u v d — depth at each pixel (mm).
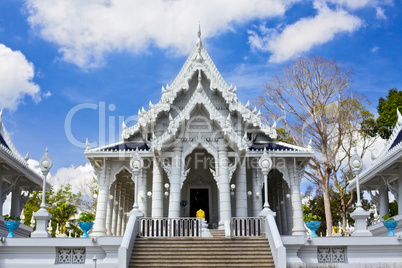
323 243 21234
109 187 31109
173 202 27688
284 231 33562
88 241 21078
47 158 23109
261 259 20000
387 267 20812
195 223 23609
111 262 20516
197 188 32938
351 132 46438
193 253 20234
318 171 45688
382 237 21344
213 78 32219
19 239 21094
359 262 21078
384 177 30703
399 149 24891
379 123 48438
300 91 47500
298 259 20672
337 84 46500
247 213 30750
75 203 52906
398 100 48594
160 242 21203
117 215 35031
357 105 47281
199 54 32188
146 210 30422
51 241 21109
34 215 22062
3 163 28266
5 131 30672
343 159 45938
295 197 30781
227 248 20703
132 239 20750
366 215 22344
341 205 48656
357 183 23125
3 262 20953
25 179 32594
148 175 32500
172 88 32844
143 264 19500
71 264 21031
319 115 45969
